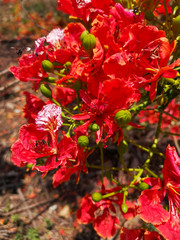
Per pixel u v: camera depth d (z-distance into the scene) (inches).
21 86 36.6
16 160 12.3
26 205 27.6
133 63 9.5
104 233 14.3
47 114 9.9
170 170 10.0
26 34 38.4
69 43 10.2
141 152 26.0
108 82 9.0
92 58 9.6
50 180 28.9
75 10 10.8
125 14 9.7
